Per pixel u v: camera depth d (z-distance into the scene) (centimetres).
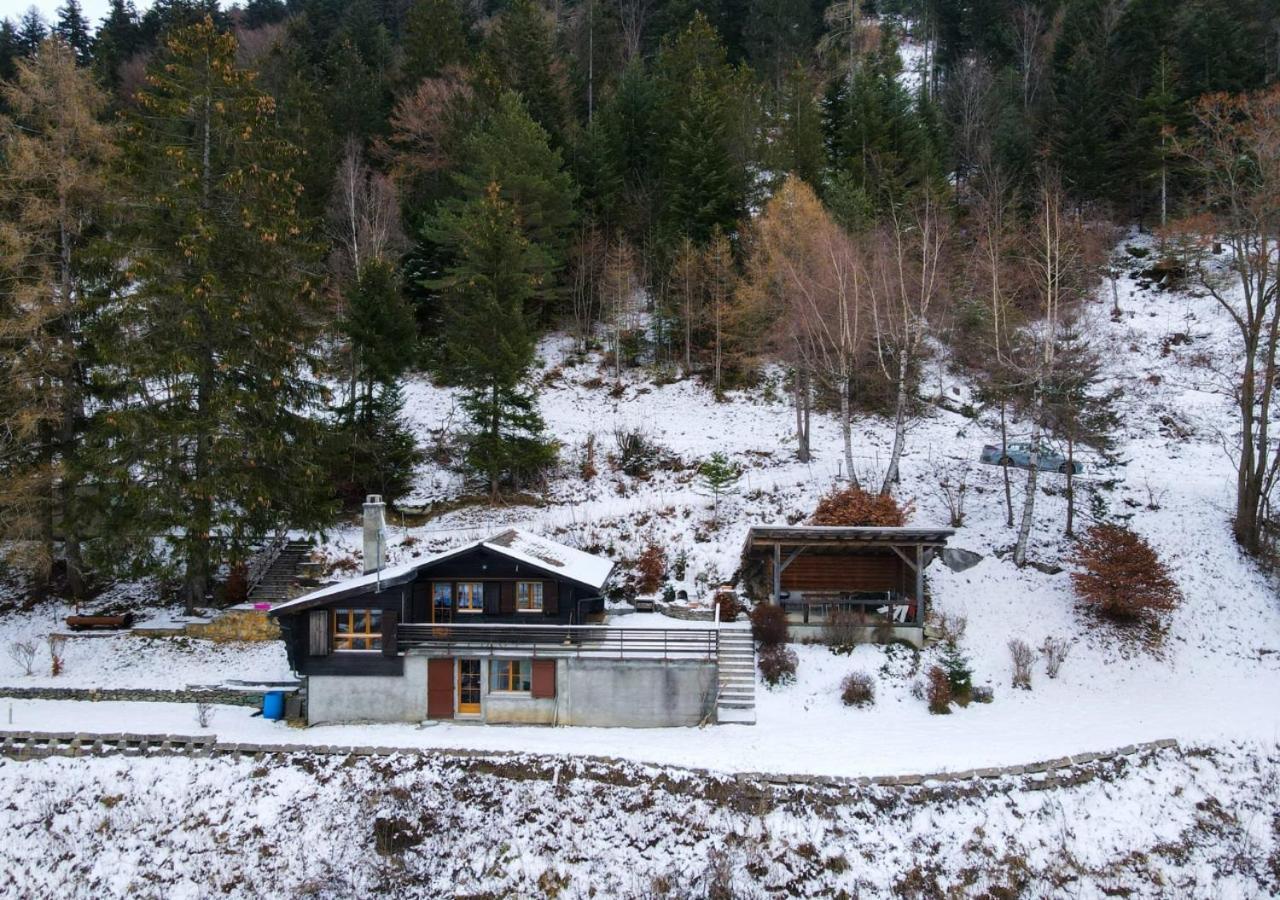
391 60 6494
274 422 2755
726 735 2120
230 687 2403
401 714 2209
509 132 4388
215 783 1888
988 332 3478
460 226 4103
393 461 3503
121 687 2395
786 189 3953
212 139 2672
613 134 5303
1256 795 1948
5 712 2223
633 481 3650
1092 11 6275
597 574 2556
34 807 1839
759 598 2814
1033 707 2361
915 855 1719
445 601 2452
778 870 1677
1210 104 3338
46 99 2634
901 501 3272
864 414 4206
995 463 3622
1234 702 2348
